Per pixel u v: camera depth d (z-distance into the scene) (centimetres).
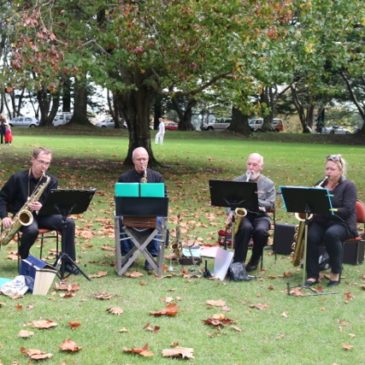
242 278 754
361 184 1756
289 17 1360
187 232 1039
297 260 770
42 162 766
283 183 1759
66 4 1491
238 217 780
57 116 6072
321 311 646
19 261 771
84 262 820
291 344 550
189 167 2122
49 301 645
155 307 639
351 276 795
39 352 505
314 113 6738
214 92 2052
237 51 1413
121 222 771
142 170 827
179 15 1291
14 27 1188
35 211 750
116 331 566
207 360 508
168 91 1956
